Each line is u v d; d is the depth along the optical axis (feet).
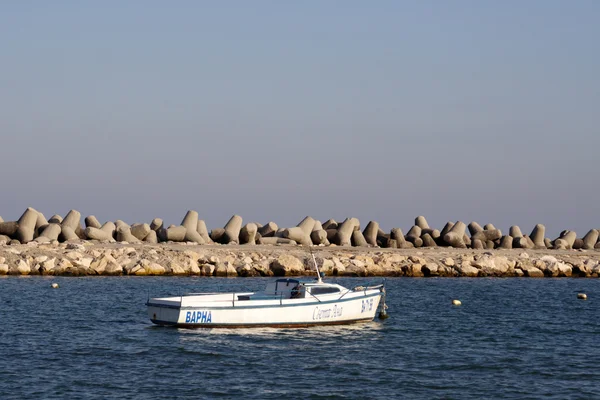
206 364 103.91
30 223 245.65
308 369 102.32
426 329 133.80
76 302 156.46
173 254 220.43
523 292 194.49
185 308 123.54
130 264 210.38
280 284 130.82
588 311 161.99
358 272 218.79
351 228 280.10
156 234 267.39
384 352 113.60
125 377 97.14
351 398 90.17
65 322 133.90
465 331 133.08
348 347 116.16
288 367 103.09
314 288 129.59
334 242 277.85
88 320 136.05
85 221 265.54
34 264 206.28
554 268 243.19
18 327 128.77
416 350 115.65
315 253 234.58
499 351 116.57
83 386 93.04
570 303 174.91
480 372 103.30
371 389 93.97
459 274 232.32
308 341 119.24
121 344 115.14
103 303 155.53
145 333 123.34
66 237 247.91
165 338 119.34
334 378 98.37
